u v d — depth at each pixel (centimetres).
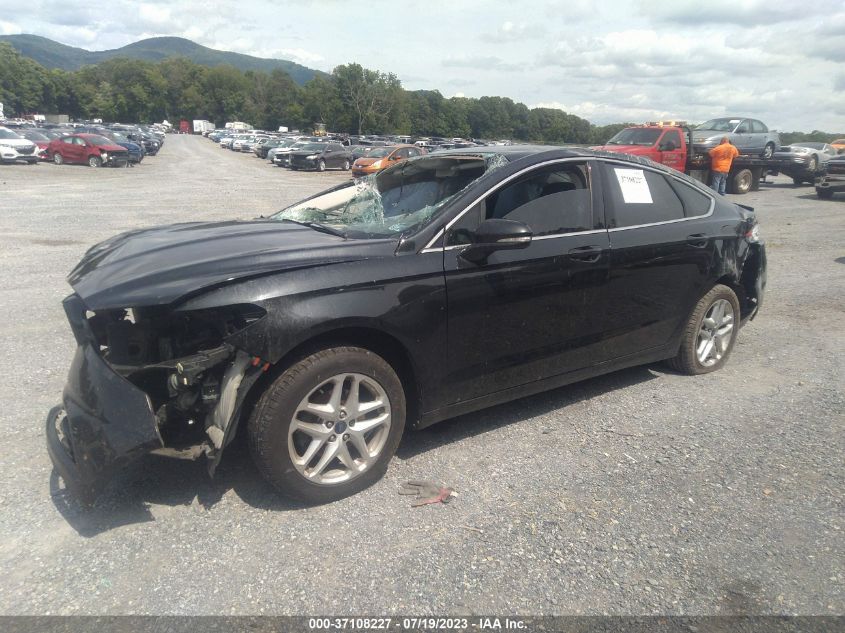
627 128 1930
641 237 423
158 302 275
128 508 309
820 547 289
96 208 1512
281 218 426
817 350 564
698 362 494
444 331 338
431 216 346
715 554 283
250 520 301
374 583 260
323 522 301
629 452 374
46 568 265
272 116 15125
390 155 2816
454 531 296
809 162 2258
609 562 276
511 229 327
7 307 643
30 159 3073
